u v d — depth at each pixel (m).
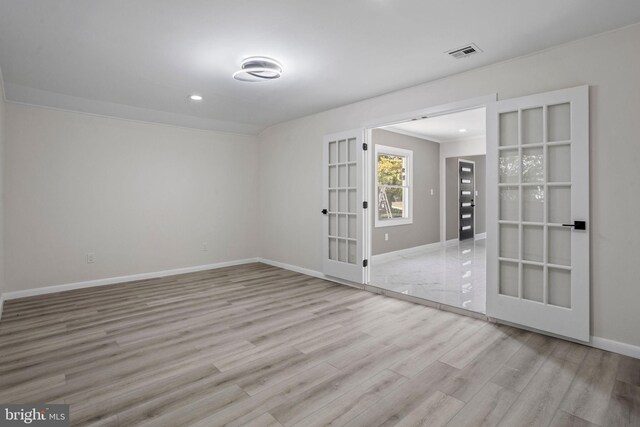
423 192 7.29
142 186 4.96
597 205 2.64
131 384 2.16
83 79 3.51
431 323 3.20
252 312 3.51
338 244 4.73
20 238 4.03
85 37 2.63
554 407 1.92
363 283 4.38
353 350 2.64
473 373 2.29
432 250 7.39
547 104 2.82
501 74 3.11
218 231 5.75
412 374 2.28
